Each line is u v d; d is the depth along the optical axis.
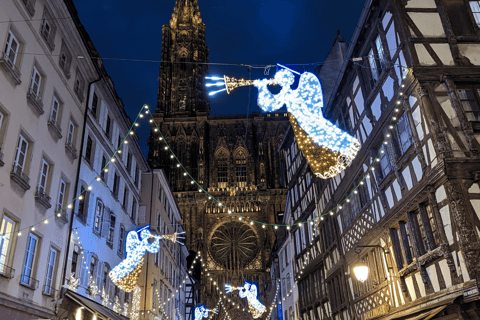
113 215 23.91
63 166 17.33
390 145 15.08
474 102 12.84
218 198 70.56
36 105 14.66
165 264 35.28
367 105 17.14
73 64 18.88
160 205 34.34
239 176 74.19
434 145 12.07
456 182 11.41
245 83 8.11
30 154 14.43
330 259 24.48
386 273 15.99
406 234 14.41
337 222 22.69
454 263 11.30
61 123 17.25
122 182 26.09
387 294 15.92
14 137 13.29
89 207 20.06
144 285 28.17
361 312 19.16
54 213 16.19
